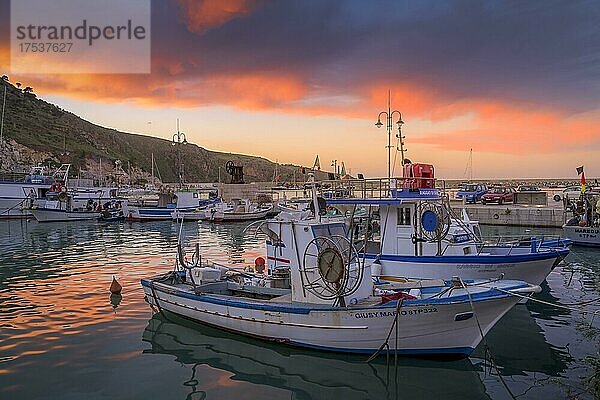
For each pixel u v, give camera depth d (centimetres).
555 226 3366
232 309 1072
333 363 935
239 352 998
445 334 912
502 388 827
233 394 812
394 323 884
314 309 952
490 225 3609
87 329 1153
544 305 1358
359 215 1520
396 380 862
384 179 1388
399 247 1432
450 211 1609
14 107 12431
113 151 14488
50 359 962
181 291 1191
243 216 4269
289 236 1270
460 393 812
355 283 985
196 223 4169
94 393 812
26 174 5922
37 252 2481
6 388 828
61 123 13450
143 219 4316
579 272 1825
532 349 1008
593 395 753
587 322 1183
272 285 1230
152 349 1020
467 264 1324
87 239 3064
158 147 17625
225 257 2320
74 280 1736
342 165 2783
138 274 1861
